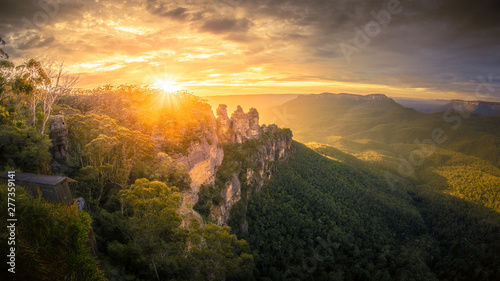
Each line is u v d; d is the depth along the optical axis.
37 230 8.55
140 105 66.19
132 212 32.09
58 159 31.81
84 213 11.37
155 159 41.94
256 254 59.00
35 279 7.41
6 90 32.50
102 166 31.30
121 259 21.03
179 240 25.73
